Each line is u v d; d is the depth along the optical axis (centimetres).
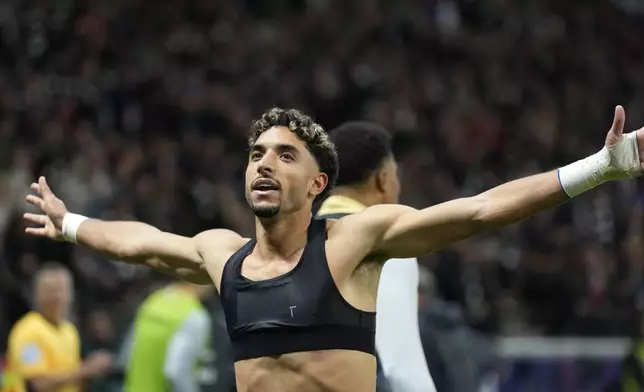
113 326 2998
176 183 3988
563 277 3941
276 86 5025
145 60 4984
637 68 6184
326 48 5403
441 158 4969
